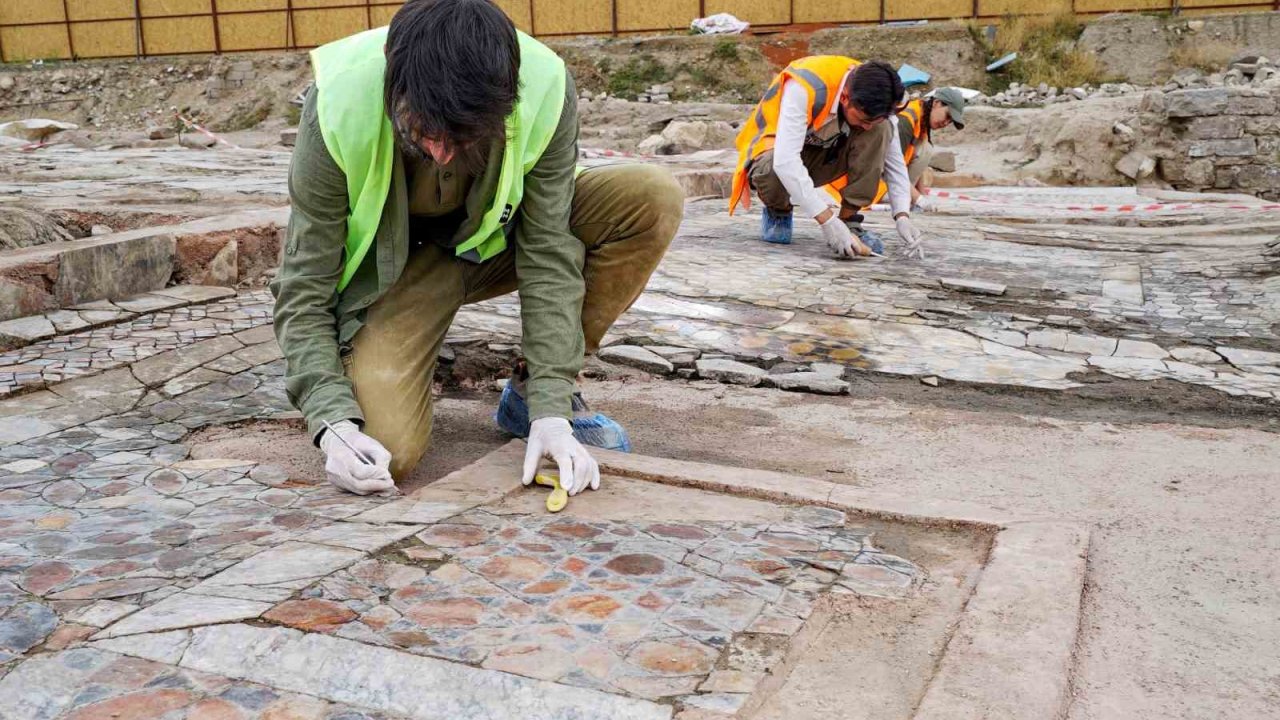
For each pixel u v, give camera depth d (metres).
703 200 8.82
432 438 2.87
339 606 1.66
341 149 2.11
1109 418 3.26
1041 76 17.83
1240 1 18.66
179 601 1.66
